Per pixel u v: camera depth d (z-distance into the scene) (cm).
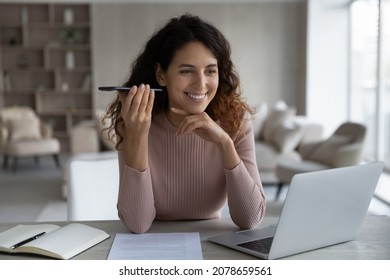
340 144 495
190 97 153
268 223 165
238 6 880
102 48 885
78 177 191
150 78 170
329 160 497
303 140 572
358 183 133
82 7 904
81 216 191
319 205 127
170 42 153
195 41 152
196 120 150
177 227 158
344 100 831
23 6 896
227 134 156
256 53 888
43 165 763
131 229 150
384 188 560
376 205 501
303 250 132
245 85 892
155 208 169
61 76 920
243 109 171
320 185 125
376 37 717
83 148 612
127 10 878
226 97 168
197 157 166
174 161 167
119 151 164
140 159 149
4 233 143
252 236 143
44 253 129
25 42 891
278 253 127
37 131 753
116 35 883
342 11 820
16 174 691
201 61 151
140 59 169
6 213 480
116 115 166
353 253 132
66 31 898
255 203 155
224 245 137
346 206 134
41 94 923
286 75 891
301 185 121
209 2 877
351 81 816
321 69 830
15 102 921
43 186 607
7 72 905
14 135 733
